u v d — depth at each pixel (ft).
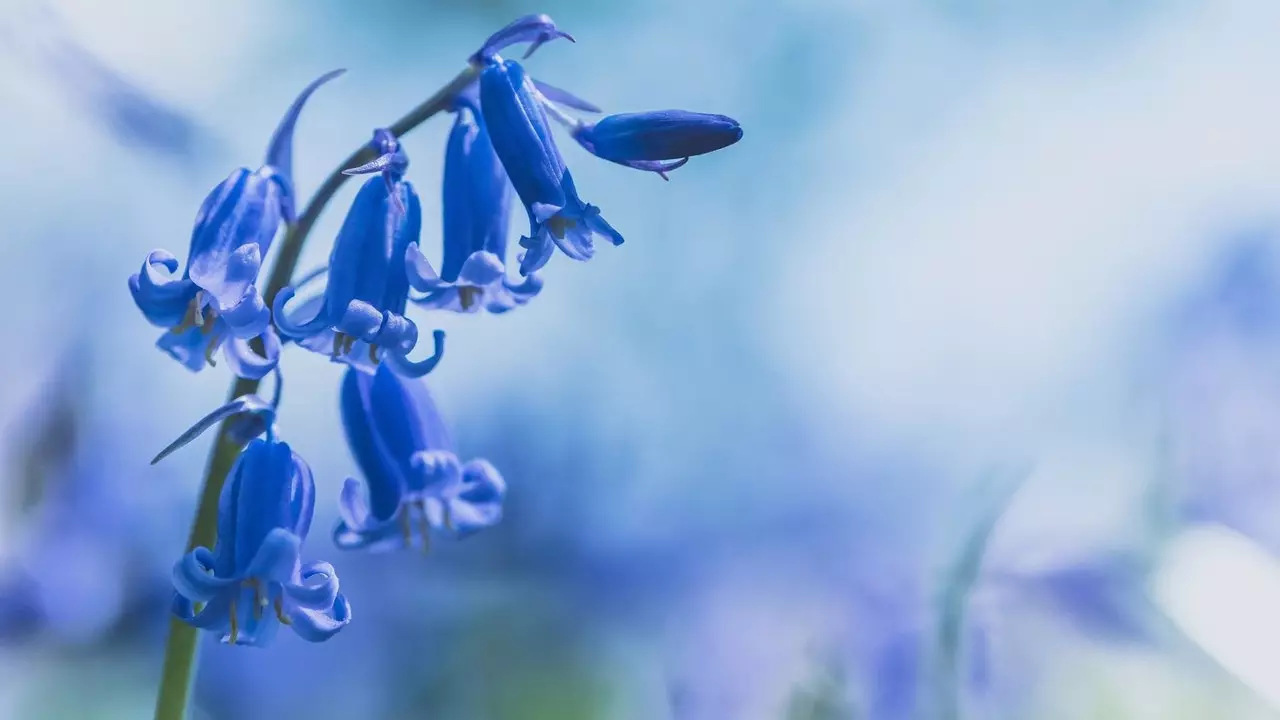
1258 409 1.68
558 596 1.80
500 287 1.27
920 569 1.54
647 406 2.03
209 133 1.87
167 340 1.24
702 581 1.79
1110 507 1.63
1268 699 1.55
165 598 1.68
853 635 1.51
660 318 2.11
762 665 1.59
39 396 1.67
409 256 1.25
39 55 1.69
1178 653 1.56
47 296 1.69
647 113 1.26
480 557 1.79
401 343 1.24
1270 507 1.62
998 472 1.49
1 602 1.63
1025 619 1.54
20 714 1.63
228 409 1.25
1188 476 1.63
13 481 1.65
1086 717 1.53
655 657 1.72
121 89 1.75
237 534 1.25
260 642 1.24
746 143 2.25
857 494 1.94
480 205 1.29
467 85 1.28
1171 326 1.90
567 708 1.69
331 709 1.70
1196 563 1.59
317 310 1.28
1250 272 1.89
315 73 2.06
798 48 2.29
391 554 1.79
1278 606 1.58
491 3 2.15
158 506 1.70
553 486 1.90
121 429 1.69
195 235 1.25
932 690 1.48
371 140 1.28
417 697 1.71
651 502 1.91
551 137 1.27
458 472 1.29
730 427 2.05
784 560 1.80
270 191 1.27
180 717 1.27
